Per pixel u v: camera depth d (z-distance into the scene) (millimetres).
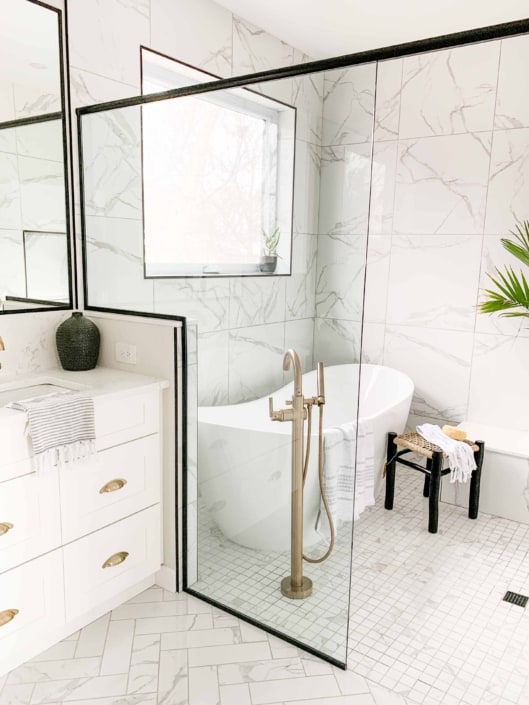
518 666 1938
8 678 1833
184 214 2256
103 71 2453
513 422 3521
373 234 3873
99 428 1984
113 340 2400
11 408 1777
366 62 1736
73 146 2383
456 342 3658
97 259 2463
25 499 1780
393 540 2781
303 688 1816
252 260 2062
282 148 1983
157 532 2307
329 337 1914
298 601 2064
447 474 3035
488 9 3031
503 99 3303
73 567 1969
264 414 2094
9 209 2182
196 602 2271
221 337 2125
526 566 2570
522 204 3322
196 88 2168
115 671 1877
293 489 2051
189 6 2826
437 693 1807
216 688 1811
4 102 2115
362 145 1787
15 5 2105
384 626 2139
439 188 3586
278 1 2961
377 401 3662
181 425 2238
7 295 2225
